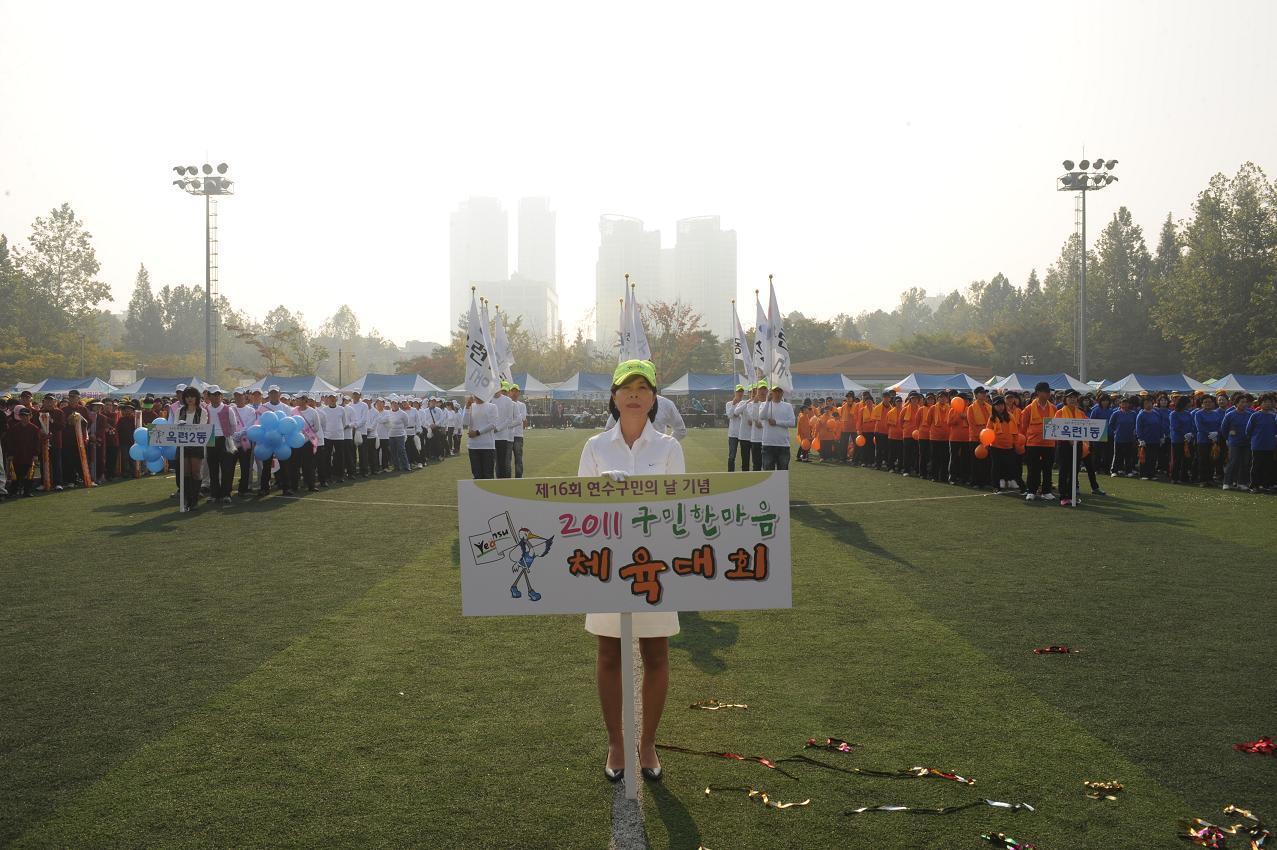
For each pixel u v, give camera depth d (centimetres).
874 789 407
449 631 693
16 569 946
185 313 11956
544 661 612
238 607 773
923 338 9069
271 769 432
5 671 590
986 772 422
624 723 394
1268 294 5650
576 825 373
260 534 1198
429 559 1007
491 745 462
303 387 4344
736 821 377
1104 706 511
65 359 7806
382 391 4884
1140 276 7969
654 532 384
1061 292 8812
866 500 1595
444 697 537
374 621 723
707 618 731
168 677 576
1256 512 1386
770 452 1570
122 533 1208
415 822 376
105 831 369
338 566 964
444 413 2997
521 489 384
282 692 546
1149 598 788
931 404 2056
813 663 602
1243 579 869
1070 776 417
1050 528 1223
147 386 4662
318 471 1902
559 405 6141
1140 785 407
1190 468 1983
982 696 530
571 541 385
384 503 1577
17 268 8331
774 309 1658
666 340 7675
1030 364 8156
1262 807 384
